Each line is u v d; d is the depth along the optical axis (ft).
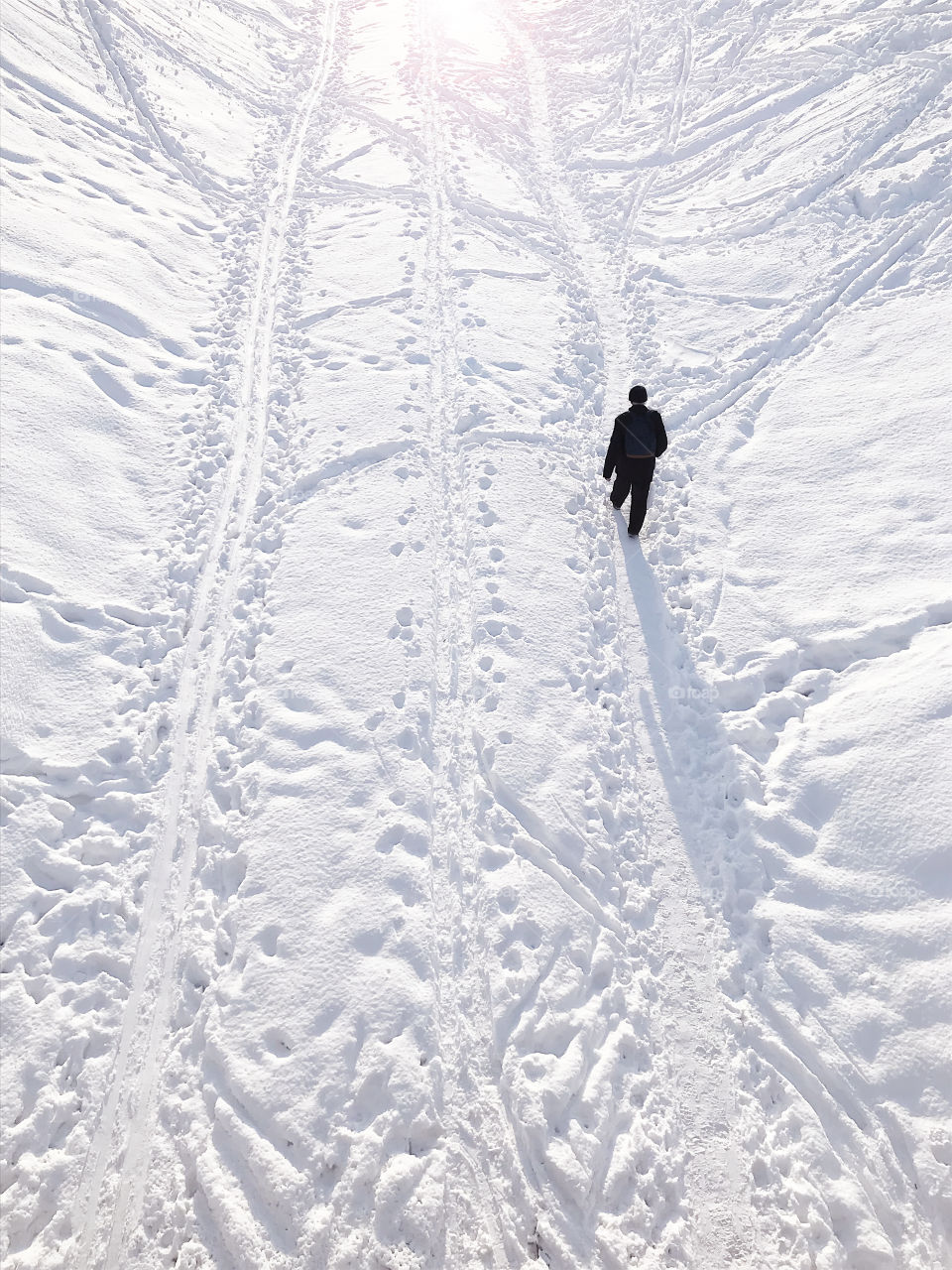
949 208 33.50
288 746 19.19
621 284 36.29
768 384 29.43
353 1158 13.52
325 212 40.60
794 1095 14.43
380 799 18.24
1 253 28.63
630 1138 14.14
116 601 21.74
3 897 16.07
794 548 23.54
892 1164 13.57
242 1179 13.48
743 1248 13.16
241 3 59.62
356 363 30.81
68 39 42.39
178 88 45.37
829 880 16.84
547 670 21.11
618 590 23.48
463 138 48.03
